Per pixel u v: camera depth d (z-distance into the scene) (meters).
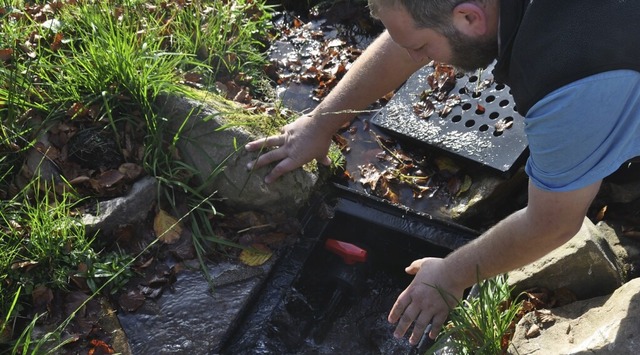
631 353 2.14
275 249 2.78
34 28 3.18
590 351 2.18
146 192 2.79
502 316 2.46
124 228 2.72
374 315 2.78
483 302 2.41
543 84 1.61
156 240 2.67
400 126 3.20
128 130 2.91
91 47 2.90
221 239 2.77
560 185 1.75
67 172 2.82
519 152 2.97
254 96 3.38
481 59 1.79
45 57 3.07
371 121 3.26
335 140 3.21
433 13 1.66
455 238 2.81
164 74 2.98
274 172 2.74
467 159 3.03
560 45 1.58
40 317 2.51
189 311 2.61
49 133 2.87
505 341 2.47
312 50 3.65
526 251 1.98
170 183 2.83
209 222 2.82
